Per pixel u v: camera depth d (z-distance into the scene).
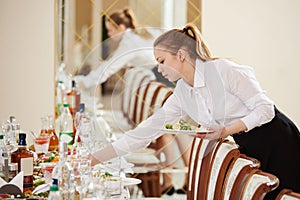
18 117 4.33
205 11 4.46
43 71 4.35
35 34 4.34
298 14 4.52
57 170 1.75
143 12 4.47
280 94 4.54
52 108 4.35
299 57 4.53
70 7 4.38
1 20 4.29
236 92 2.54
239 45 4.49
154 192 3.50
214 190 2.46
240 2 4.48
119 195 2.07
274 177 1.78
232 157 2.33
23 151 2.10
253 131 2.68
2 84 4.30
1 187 1.93
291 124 2.74
